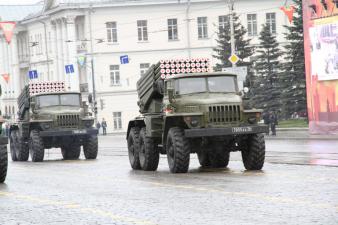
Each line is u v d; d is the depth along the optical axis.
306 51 87.38
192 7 171.62
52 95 67.69
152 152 45.78
